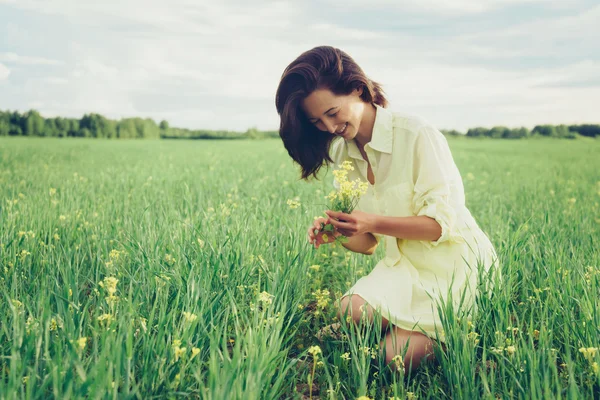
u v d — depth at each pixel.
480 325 2.76
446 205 2.85
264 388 2.20
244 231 4.06
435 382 2.42
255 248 3.84
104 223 4.71
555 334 2.82
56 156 18.36
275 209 5.87
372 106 2.99
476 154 27.47
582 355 2.50
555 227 5.00
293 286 3.26
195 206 5.97
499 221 5.63
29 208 5.20
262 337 2.29
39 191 7.29
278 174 11.41
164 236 3.97
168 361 2.28
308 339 3.03
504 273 3.36
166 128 80.62
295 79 2.67
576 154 27.88
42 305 2.51
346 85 2.69
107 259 3.60
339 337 2.95
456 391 2.30
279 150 27.97
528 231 4.21
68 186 7.83
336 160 3.40
